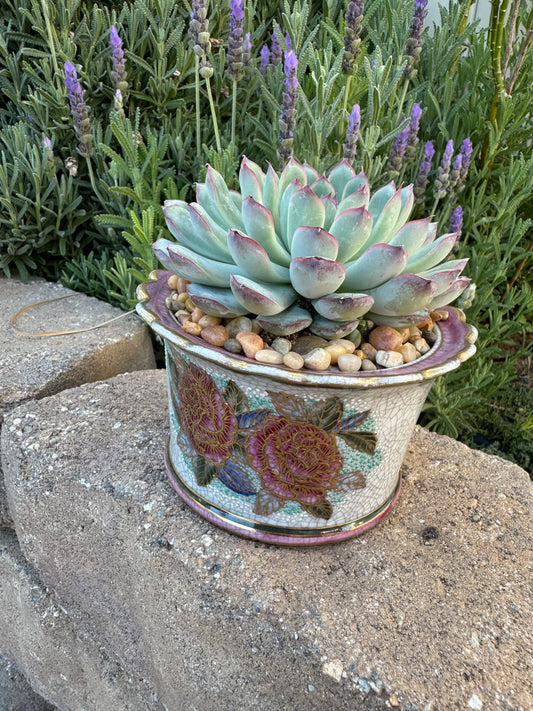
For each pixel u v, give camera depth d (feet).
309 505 3.09
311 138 5.04
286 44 5.30
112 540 3.65
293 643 2.88
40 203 6.07
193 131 6.66
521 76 6.06
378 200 3.16
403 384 2.56
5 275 6.80
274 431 2.84
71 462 3.96
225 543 3.34
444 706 2.62
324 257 2.65
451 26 6.26
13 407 4.61
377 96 4.78
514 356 5.89
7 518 4.69
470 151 5.02
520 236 5.33
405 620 2.97
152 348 6.03
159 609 3.37
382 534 3.52
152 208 5.21
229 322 2.95
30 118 6.29
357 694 2.70
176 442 3.53
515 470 4.20
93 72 6.23
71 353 5.11
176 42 6.05
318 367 2.62
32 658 4.74
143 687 3.94
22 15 6.32
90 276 6.73
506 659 2.82
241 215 2.97
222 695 3.21
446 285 2.88
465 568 3.32
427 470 4.14
